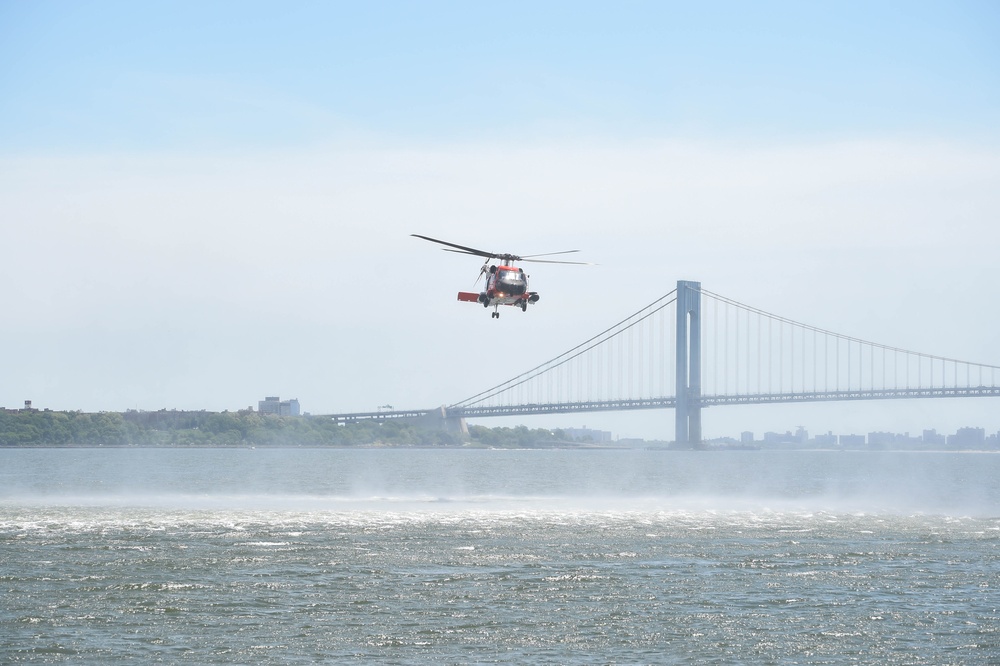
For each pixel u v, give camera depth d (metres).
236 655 31.27
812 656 31.88
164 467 162.25
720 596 39.56
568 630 34.31
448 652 31.77
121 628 34.12
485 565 45.38
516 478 131.62
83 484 105.00
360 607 37.16
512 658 31.23
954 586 41.75
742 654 31.97
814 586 41.59
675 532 56.69
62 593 38.88
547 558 47.31
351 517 62.19
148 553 47.59
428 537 53.62
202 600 38.06
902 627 35.19
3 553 47.03
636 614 36.53
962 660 31.72
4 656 30.98
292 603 37.75
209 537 52.97
